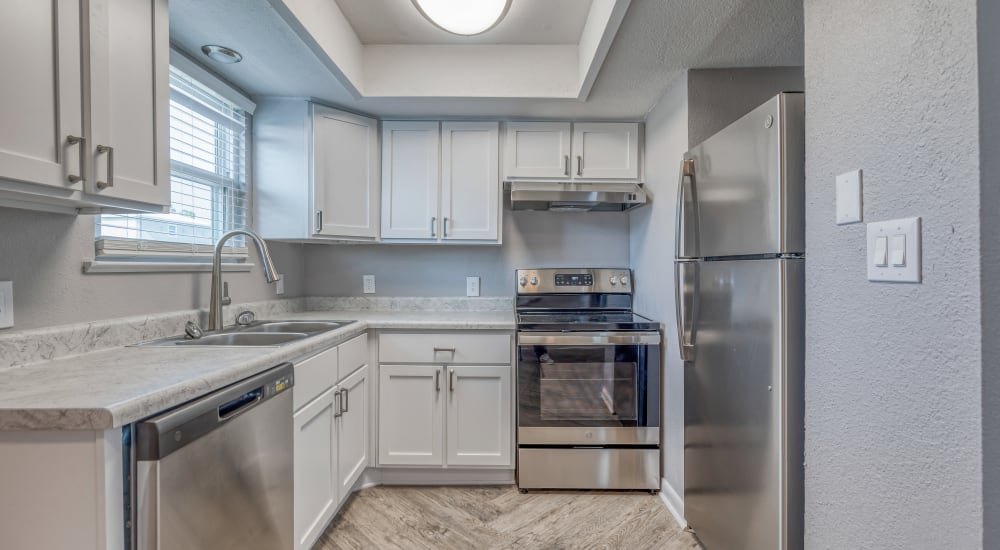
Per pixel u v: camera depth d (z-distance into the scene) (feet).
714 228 5.23
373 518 6.42
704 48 5.84
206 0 4.77
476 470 7.39
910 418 2.46
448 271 9.26
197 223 6.26
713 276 5.26
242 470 3.81
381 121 8.30
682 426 6.38
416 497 7.02
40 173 2.99
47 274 4.03
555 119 8.40
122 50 3.59
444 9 5.66
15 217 3.78
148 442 2.87
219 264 5.85
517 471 7.34
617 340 7.06
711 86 6.42
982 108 2.10
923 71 2.38
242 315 6.51
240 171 7.21
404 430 7.25
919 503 2.42
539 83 7.32
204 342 5.47
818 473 3.19
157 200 3.96
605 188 8.04
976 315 2.12
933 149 2.32
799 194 4.00
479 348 7.26
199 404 3.31
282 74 6.48
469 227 8.35
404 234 8.30
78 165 3.23
